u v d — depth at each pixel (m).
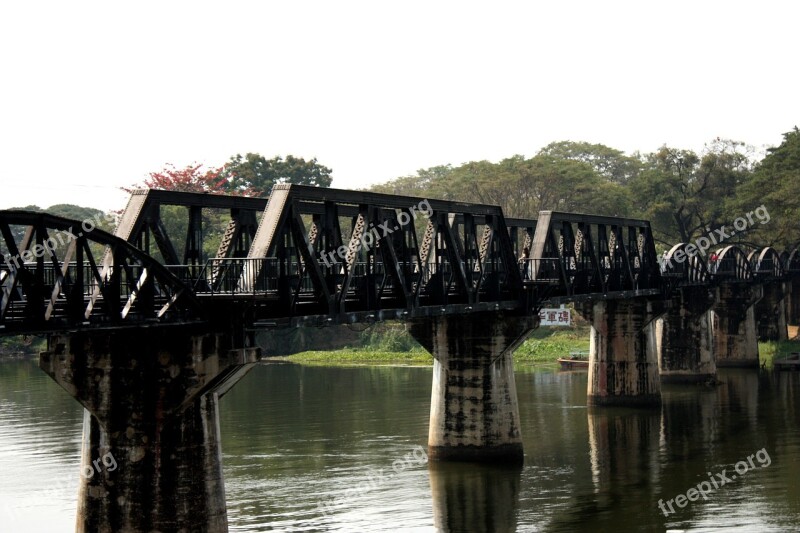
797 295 118.56
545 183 116.94
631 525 39.72
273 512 40.72
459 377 49.62
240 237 35.41
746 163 129.12
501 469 48.56
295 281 37.41
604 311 68.00
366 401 70.38
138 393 30.84
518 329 48.66
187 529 30.81
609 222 63.50
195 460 31.09
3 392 75.12
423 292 43.12
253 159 134.12
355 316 36.25
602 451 53.12
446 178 123.94
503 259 48.59
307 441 54.97
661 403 68.12
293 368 96.75
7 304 24.11
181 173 101.31
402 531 38.47
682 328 80.75
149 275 28.22
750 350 92.50
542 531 38.97
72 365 31.23
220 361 30.38
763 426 60.31
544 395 74.06
